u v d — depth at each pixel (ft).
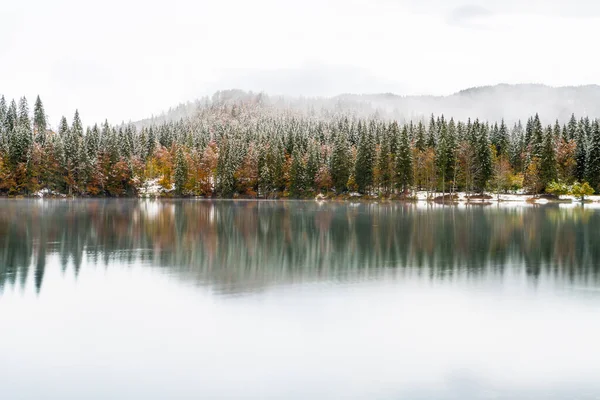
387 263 80.53
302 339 44.52
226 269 74.95
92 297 58.49
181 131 583.17
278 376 37.19
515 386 35.91
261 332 46.29
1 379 36.76
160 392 34.81
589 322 49.55
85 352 41.70
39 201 291.79
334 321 49.55
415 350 42.19
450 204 281.54
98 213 189.47
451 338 45.01
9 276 69.62
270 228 134.72
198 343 43.55
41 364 39.32
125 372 37.91
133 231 125.39
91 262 80.43
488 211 210.38
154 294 59.77
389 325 48.42
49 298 57.93
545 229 131.34
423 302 56.54
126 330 46.91
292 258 85.20
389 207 246.88
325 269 75.15
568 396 34.45
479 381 36.65
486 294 60.18
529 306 55.06
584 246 99.76
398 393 34.68
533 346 43.24
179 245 100.63
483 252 92.02
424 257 86.69
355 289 62.44
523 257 86.74
